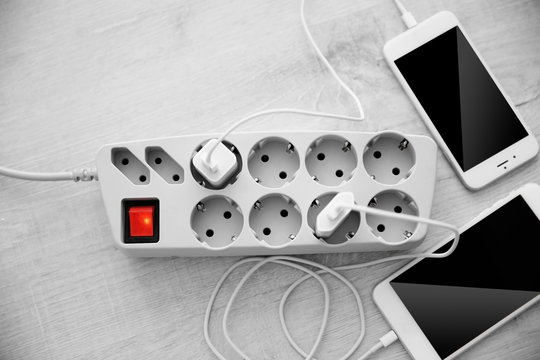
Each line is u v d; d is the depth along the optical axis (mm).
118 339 516
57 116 545
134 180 499
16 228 527
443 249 521
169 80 552
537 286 514
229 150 468
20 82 548
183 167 484
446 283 517
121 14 558
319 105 552
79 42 554
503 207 526
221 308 521
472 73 550
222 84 553
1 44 551
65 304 519
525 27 563
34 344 514
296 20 562
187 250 484
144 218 478
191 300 522
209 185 486
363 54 560
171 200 482
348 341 517
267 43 560
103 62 553
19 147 540
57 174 496
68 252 525
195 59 556
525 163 545
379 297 516
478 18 565
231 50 558
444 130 541
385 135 500
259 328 520
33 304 518
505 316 509
